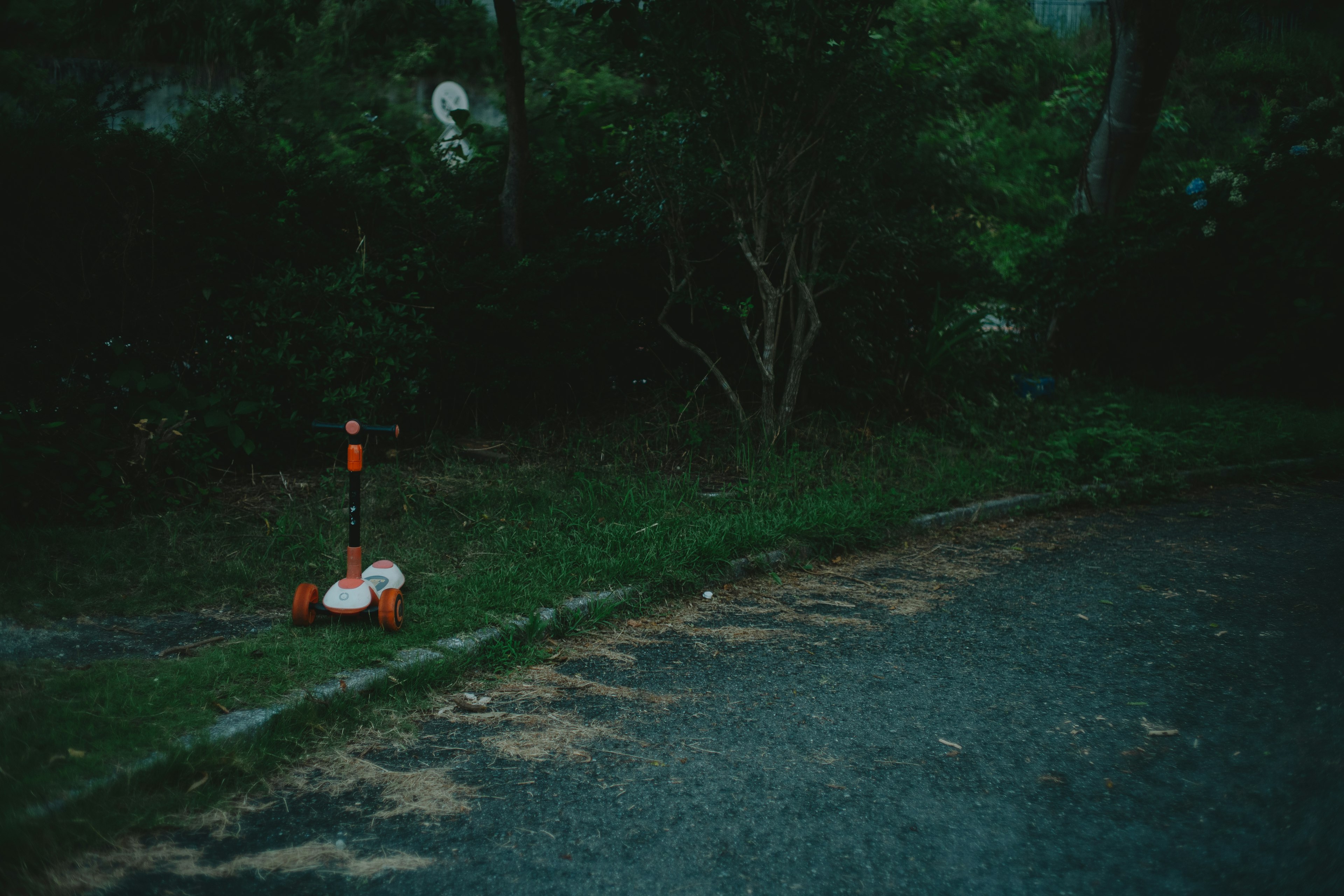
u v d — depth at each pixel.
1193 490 8.04
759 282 7.27
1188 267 11.62
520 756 3.43
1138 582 5.60
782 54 6.89
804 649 4.54
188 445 5.95
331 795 3.13
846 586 5.52
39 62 9.31
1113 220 12.24
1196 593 5.38
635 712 3.82
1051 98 23.75
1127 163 12.35
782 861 2.80
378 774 3.27
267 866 2.73
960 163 19.61
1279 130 11.55
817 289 8.08
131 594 4.64
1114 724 3.73
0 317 5.90
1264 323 11.49
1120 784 3.26
